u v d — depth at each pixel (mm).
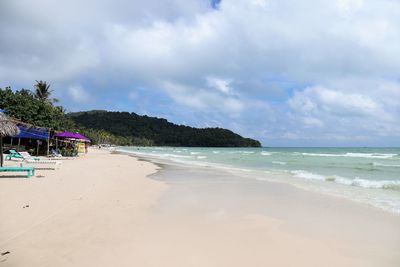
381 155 55719
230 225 7734
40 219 7461
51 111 36031
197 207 9773
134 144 190125
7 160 23234
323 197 11648
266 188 13906
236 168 25453
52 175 15680
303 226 7730
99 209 8805
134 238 6484
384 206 10055
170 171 22078
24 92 47344
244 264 5344
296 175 19547
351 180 16641
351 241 6637
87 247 5855
